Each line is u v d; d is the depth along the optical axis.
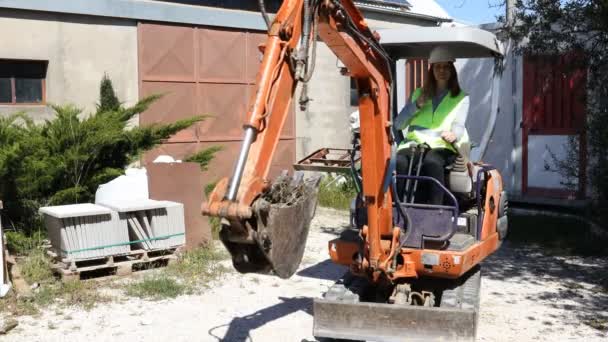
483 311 6.98
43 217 8.76
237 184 3.72
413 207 5.60
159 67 12.30
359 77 4.95
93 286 7.60
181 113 12.62
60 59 11.09
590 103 9.96
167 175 9.13
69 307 6.90
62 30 11.09
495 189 6.43
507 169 13.78
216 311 6.87
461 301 5.53
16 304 6.84
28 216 9.40
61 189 9.56
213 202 3.70
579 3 9.35
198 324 6.46
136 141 10.16
